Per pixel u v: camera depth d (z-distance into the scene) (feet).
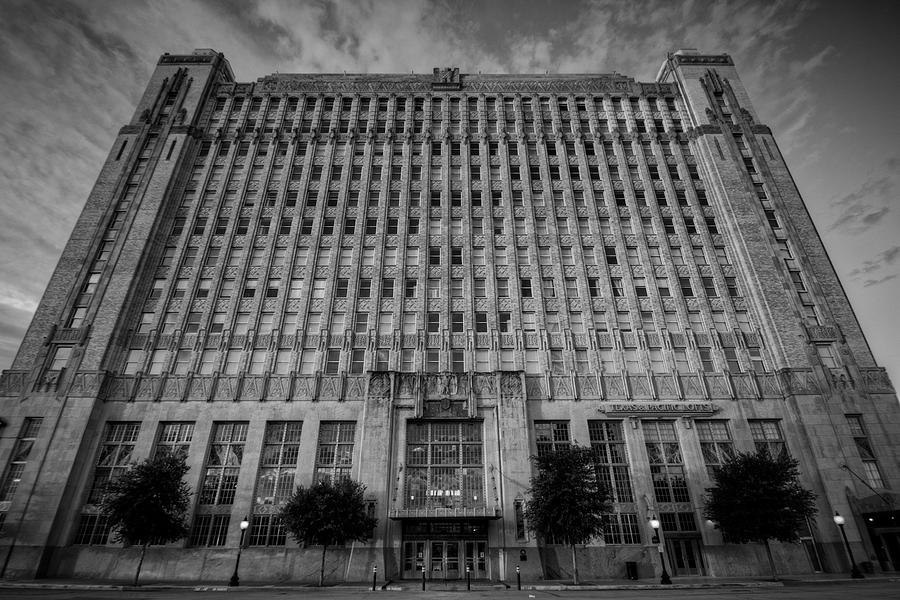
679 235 146.61
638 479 112.47
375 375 119.14
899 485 108.99
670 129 165.58
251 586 88.48
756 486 93.76
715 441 117.39
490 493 108.88
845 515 106.63
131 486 91.30
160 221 141.49
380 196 152.25
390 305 133.80
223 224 146.30
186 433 116.06
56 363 118.73
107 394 117.50
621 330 131.95
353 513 94.12
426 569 104.06
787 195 149.59
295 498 96.78
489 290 136.15
